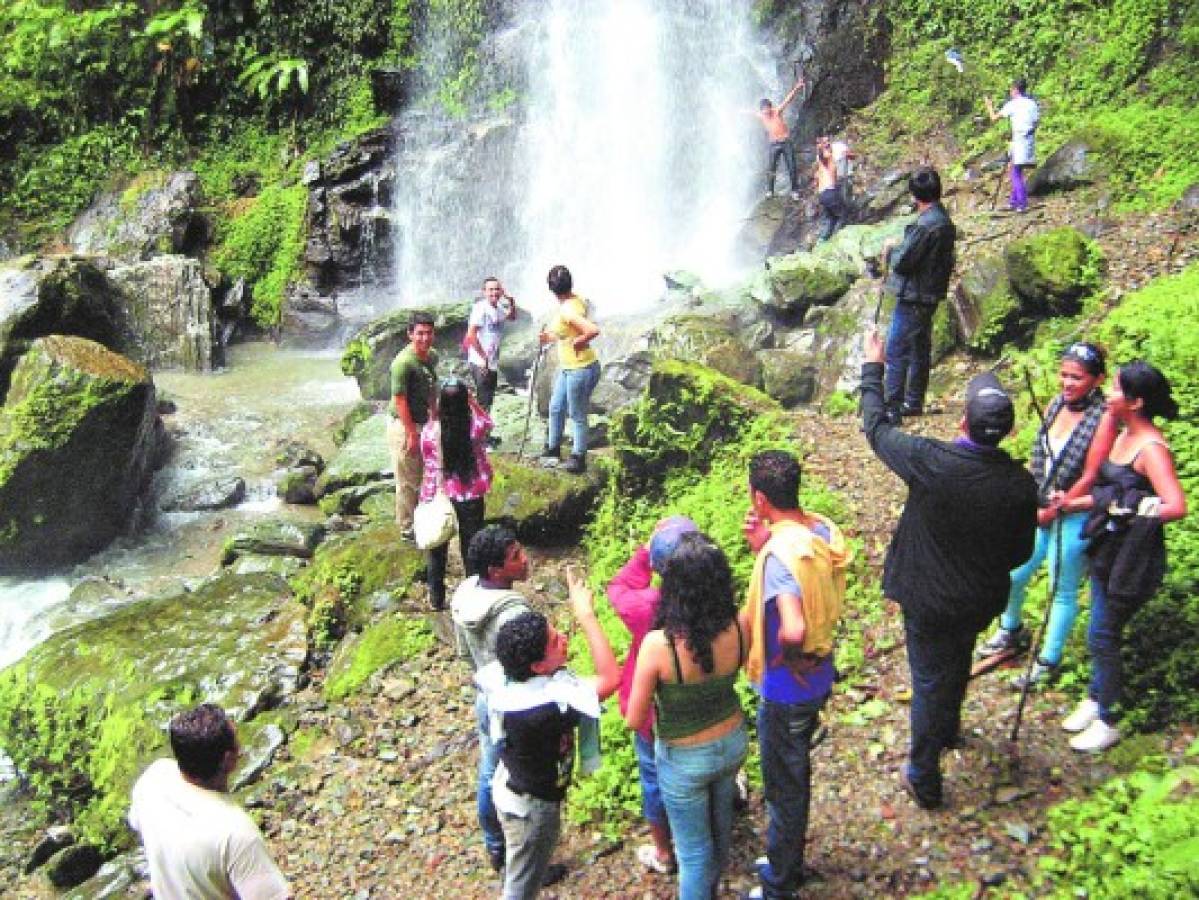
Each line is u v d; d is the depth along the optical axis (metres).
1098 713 5.52
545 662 4.64
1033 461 5.86
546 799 4.67
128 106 20.92
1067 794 5.28
